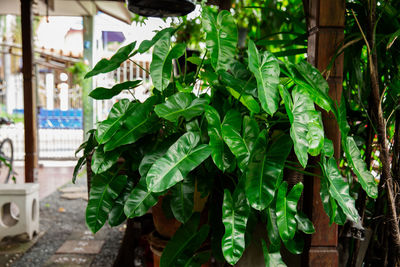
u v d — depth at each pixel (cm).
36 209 335
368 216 191
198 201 163
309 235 158
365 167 146
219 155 128
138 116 148
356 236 161
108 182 157
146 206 137
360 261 179
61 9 596
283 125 160
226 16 150
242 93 136
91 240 323
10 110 1445
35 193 330
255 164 129
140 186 139
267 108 122
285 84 159
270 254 144
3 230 312
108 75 762
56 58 891
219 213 150
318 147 129
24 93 432
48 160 802
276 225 142
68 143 867
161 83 143
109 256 287
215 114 134
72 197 476
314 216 157
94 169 148
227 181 151
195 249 146
